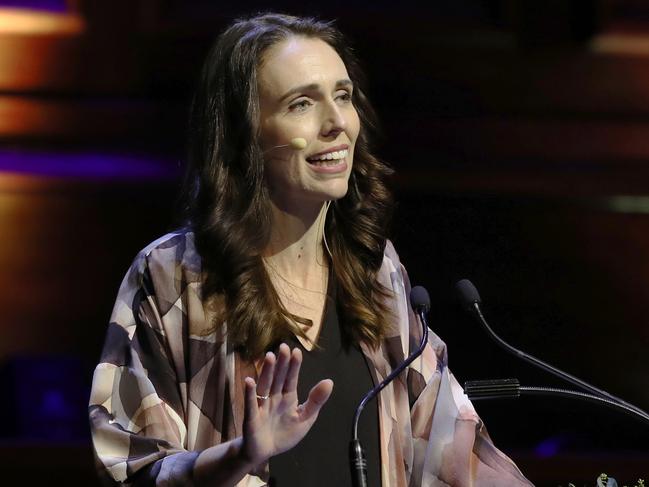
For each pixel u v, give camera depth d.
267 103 7.80
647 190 16.12
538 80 15.82
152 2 15.08
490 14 15.73
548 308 15.57
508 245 15.62
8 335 15.41
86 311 15.55
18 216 15.49
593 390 7.80
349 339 8.00
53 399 14.55
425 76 15.63
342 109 7.89
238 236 7.78
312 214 7.99
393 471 7.72
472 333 15.12
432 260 15.37
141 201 15.58
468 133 15.73
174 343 7.64
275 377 6.59
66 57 15.19
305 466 7.52
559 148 15.91
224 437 7.48
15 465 13.53
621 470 13.88
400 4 15.58
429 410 8.25
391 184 15.46
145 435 7.39
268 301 7.73
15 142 15.27
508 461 8.31
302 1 15.34
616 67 15.93
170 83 15.30
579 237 15.87
